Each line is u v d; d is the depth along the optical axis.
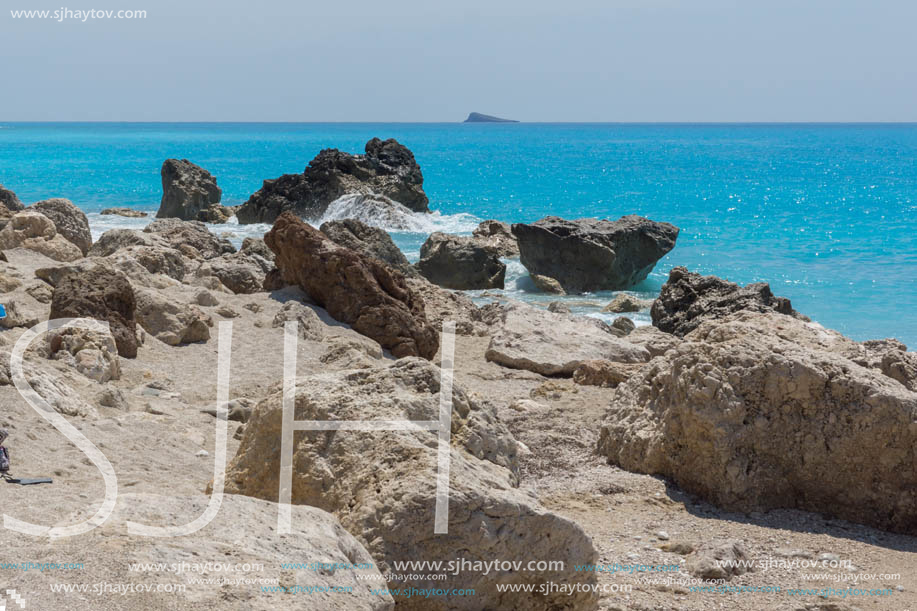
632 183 63.22
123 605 3.29
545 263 25.06
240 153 102.44
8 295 11.61
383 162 41.69
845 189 58.19
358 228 22.20
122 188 54.28
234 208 41.47
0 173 65.12
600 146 142.25
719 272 27.66
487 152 116.44
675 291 18.95
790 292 24.39
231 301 13.37
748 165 88.06
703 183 63.41
